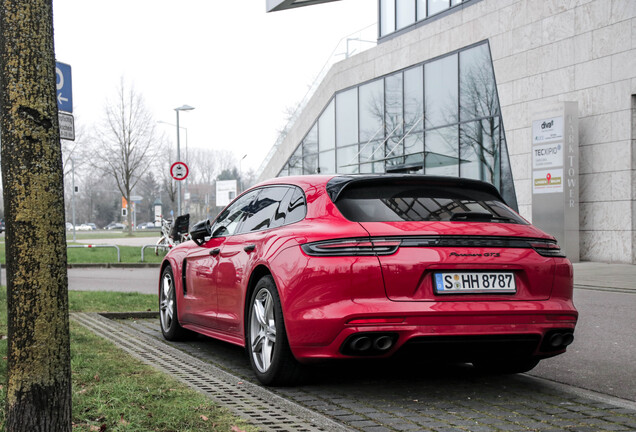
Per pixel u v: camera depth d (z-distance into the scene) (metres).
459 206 5.06
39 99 2.76
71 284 14.61
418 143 24.92
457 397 4.80
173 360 5.80
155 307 9.63
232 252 5.83
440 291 4.54
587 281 13.42
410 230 4.62
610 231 17.86
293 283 4.70
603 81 18.00
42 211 2.76
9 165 2.75
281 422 3.88
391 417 4.25
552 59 19.45
